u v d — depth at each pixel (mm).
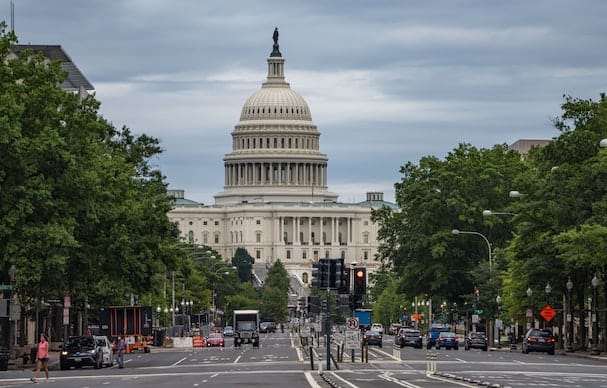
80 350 102875
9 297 112250
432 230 183375
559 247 117688
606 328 135375
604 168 121625
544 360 114188
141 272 119625
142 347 147250
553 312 138500
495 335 171750
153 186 151000
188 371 96562
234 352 147125
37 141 97562
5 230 96375
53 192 101500
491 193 181750
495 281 164125
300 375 87625
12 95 98750
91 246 108625
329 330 95438
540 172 135500
